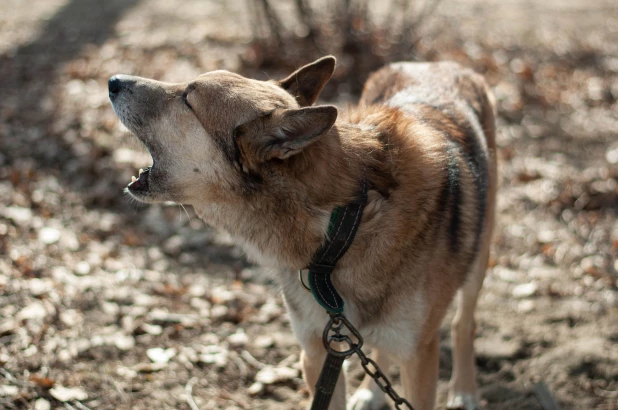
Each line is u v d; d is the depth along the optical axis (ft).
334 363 5.46
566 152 10.71
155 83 5.74
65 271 7.47
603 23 17.66
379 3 17.97
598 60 14.65
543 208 9.06
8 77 13.00
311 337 5.75
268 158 5.31
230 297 7.50
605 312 7.41
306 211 5.37
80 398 6.21
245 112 5.37
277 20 13.15
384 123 5.73
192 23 16.74
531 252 8.29
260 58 13.04
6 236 7.83
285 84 5.92
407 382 5.84
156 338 6.92
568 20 17.88
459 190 5.84
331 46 13.08
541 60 14.46
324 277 5.49
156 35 15.65
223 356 6.82
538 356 6.95
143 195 5.70
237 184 5.42
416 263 5.54
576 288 7.73
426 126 5.96
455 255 5.78
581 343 7.02
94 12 17.98
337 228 5.39
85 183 9.27
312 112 5.11
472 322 6.55
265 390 6.57
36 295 7.04
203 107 5.49
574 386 6.66
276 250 5.50
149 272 7.74
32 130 10.61
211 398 6.44
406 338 5.63
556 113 12.12
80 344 6.67
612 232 8.52
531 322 7.31
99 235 8.23
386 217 5.47
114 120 10.87
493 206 6.81
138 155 9.92
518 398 6.60
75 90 12.21
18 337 6.57
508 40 15.78
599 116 12.07
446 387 6.78
